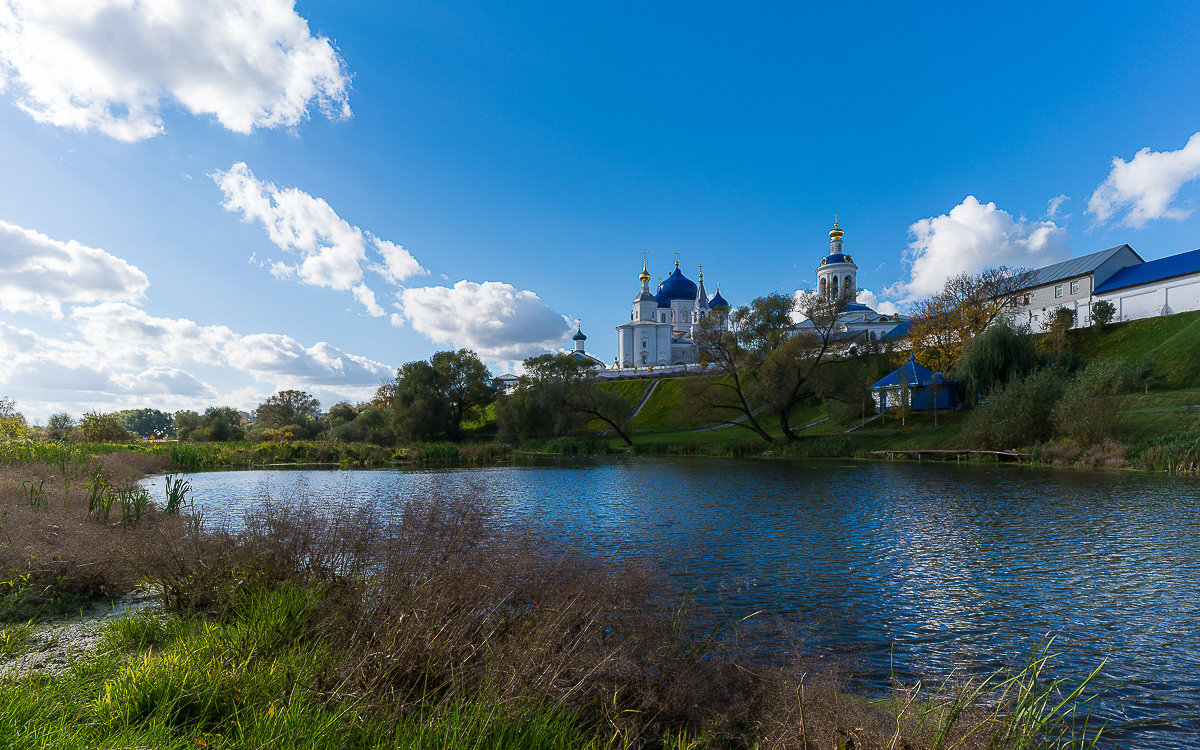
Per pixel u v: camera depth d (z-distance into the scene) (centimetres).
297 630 562
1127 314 6228
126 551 749
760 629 653
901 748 391
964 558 1202
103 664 477
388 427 6356
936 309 5856
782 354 4509
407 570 592
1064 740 510
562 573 579
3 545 755
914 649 742
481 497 802
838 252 10262
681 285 13012
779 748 398
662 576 664
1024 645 761
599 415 5969
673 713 451
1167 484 2327
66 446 2678
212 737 345
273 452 4309
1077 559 1195
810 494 2217
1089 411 3166
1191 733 545
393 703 400
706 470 3362
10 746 299
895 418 5216
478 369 6619
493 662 432
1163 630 812
